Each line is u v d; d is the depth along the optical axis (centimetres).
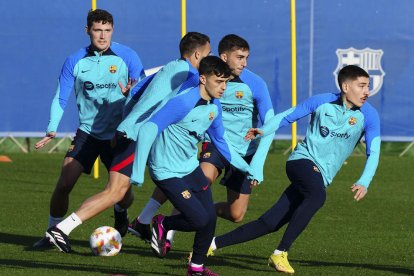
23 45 5947
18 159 6025
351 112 2736
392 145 6406
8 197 4441
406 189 4956
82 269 2730
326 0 5944
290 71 5969
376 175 5481
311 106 2755
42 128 6009
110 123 3161
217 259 2966
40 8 5944
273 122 2753
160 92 2789
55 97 3164
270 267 2828
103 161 3216
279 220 2786
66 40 5947
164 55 5975
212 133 2644
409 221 3916
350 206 4350
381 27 5959
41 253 3016
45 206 4159
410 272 2767
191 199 2547
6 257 2930
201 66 2502
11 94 5975
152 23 5959
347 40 5959
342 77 2727
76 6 5938
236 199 3191
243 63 3038
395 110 5997
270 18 5959
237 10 5959
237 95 3100
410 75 5975
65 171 3128
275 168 5684
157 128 2453
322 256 3052
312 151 2759
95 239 2958
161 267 2781
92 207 2906
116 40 5966
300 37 5959
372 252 3142
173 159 2567
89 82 3128
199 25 5981
